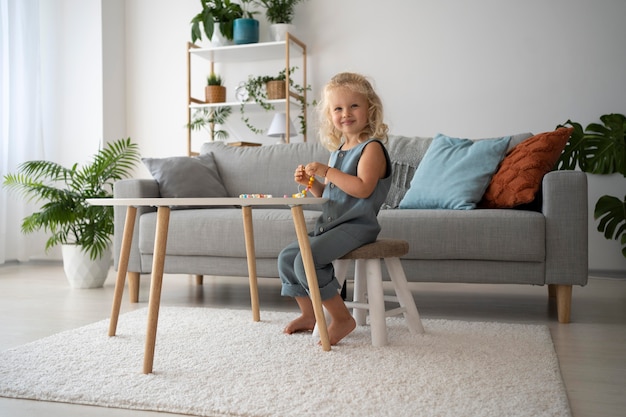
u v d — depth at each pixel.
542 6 3.88
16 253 4.23
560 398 1.28
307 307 1.91
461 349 1.71
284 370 1.49
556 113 3.87
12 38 4.12
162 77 4.60
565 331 2.07
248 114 4.45
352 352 1.67
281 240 2.41
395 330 1.98
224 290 3.11
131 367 1.53
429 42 4.08
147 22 4.62
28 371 1.51
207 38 4.36
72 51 4.46
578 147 3.56
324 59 4.28
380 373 1.46
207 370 1.50
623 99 3.77
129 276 2.69
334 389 1.34
